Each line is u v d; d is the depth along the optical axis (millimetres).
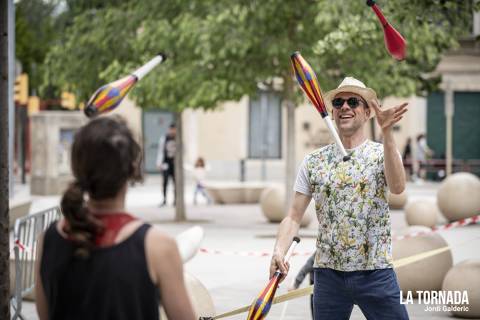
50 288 3475
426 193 32750
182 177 21562
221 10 17031
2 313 6121
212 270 13133
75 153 3477
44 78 21703
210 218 22781
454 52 40969
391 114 4996
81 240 3369
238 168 41094
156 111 41250
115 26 20391
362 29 14781
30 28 36969
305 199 5637
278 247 5516
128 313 3383
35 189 31594
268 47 17016
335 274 5484
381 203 5414
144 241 3414
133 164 3523
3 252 6137
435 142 41844
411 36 16078
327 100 5707
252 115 41281
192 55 18188
